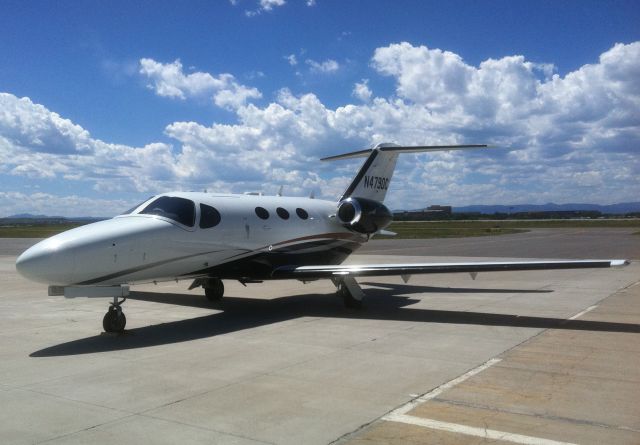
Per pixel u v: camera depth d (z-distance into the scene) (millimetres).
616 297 13648
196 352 8000
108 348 8320
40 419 5203
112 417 5250
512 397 5785
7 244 44688
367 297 14125
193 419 5184
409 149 16234
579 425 4988
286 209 13508
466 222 135125
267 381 6449
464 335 9094
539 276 19375
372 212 14805
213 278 12500
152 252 9914
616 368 6941
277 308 12352
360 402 5652
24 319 11023
